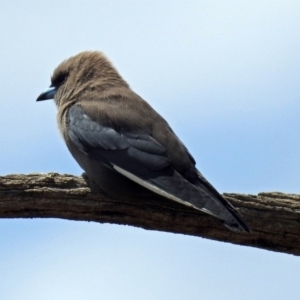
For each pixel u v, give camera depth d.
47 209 11.55
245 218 11.28
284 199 11.34
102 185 11.62
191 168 11.77
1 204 11.41
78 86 14.01
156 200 11.56
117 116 12.52
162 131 12.23
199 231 11.55
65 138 13.41
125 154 12.11
